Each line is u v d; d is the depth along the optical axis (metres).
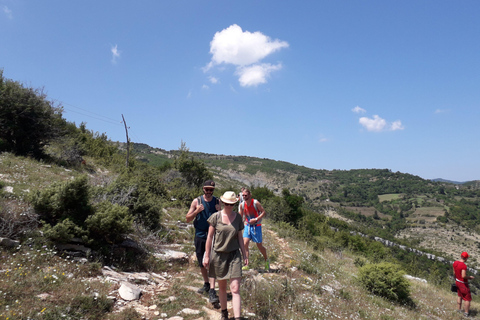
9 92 15.20
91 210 6.09
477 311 8.95
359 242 30.41
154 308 4.09
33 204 5.68
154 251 6.77
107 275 4.94
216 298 4.37
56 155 17.72
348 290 7.69
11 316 2.95
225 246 3.78
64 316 3.23
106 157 26.61
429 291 11.34
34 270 4.29
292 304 5.08
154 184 14.45
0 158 12.32
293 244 11.86
